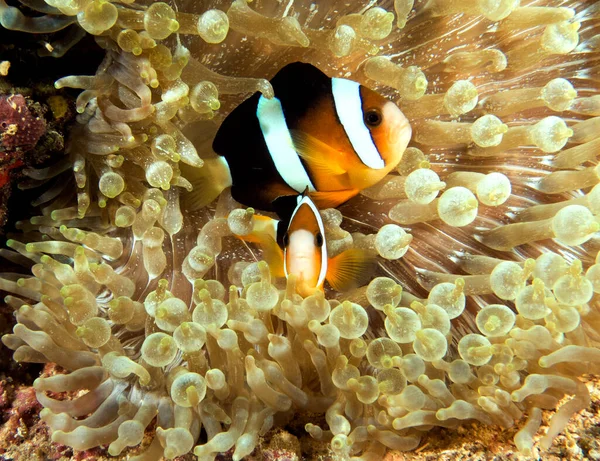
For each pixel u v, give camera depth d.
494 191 0.41
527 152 0.46
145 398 0.42
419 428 0.42
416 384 0.42
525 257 0.45
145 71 0.40
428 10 0.44
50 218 0.45
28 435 0.43
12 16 0.40
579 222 0.40
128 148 0.43
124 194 0.44
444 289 0.41
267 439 0.42
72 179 0.45
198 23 0.40
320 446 0.42
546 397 0.42
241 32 0.43
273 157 0.42
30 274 0.46
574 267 0.39
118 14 0.41
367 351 0.41
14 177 0.44
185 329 0.39
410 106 0.44
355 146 0.41
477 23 0.45
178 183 0.43
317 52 0.45
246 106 0.42
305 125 0.41
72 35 0.42
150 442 0.42
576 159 0.45
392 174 0.45
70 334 0.43
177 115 0.44
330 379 0.42
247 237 0.42
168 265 0.44
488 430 0.42
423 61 0.46
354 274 0.42
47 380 0.41
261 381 0.41
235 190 0.43
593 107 0.45
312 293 0.40
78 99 0.42
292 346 0.42
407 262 0.45
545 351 0.41
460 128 0.44
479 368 0.42
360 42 0.43
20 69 0.43
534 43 0.45
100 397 0.42
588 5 0.47
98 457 0.42
